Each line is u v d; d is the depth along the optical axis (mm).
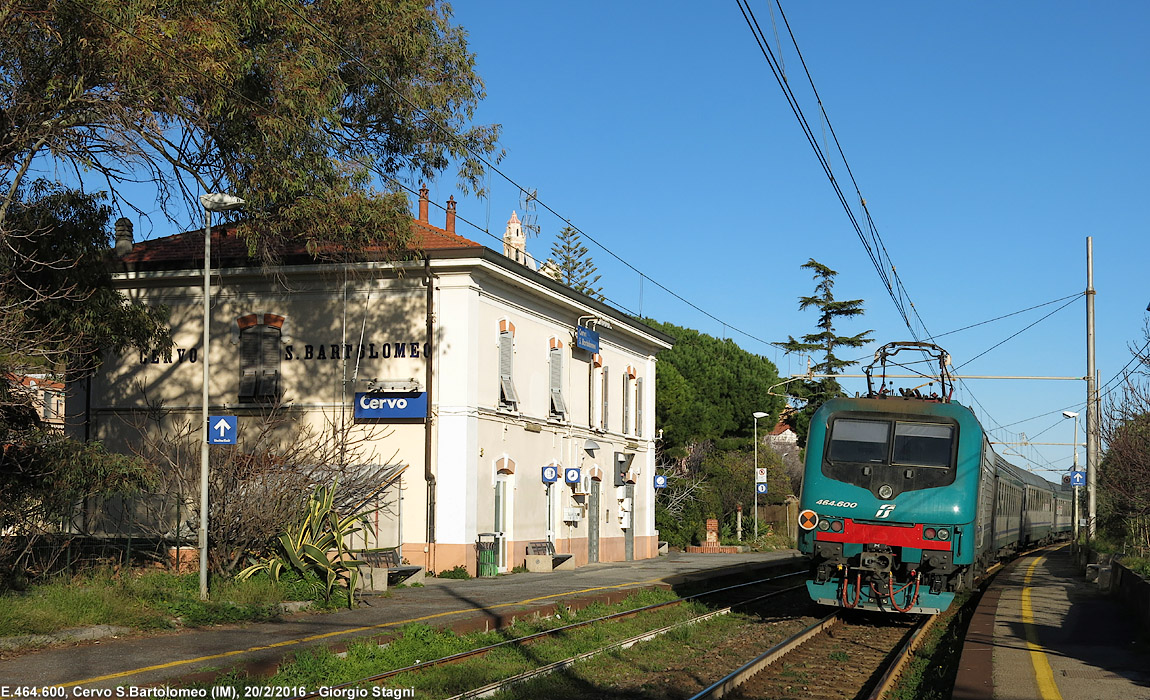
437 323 25422
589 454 32562
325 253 24844
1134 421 22172
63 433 17453
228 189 18984
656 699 10773
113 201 19406
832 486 16422
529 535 28250
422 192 31797
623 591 20609
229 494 17484
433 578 24250
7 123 16828
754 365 58062
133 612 14000
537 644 13656
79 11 15992
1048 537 52156
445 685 10516
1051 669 11359
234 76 17250
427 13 20516
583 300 30984
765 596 22109
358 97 21062
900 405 16875
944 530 15898
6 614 12391
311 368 26375
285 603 16109
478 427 25547
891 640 15602
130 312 20797
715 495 47656
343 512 20797
